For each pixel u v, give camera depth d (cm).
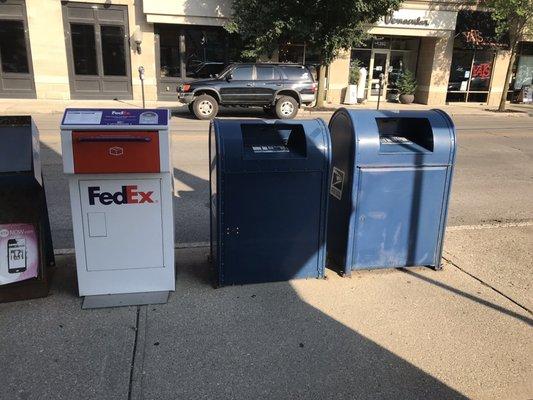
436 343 340
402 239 441
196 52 2111
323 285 416
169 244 386
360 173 412
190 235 551
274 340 338
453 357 326
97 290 386
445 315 375
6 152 346
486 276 443
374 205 424
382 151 415
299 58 2170
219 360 316
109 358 314
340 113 430
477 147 1195
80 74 2023
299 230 408
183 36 2075
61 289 398
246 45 1944
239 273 407
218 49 2125
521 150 1176
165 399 282
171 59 2100
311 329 352
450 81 2439
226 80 1576
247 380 299
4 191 354
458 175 902
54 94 2011
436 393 294
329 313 373
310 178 397
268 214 397
